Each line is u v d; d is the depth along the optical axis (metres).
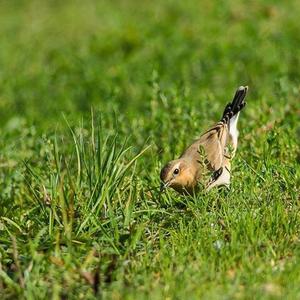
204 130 24.80
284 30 42.25
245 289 15.04
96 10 58.66
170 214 18.77
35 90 40.62
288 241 17.19
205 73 36.88
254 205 18.58
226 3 48.34
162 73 37.53
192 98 28.84
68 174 19.38
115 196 19.33
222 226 17.98
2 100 39.72
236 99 21.77
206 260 16.31
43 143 23.80
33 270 16.64
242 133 23.80
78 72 42.44
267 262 16.20
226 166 20.31
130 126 26.62
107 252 17.34
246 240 17.05
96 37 47.50
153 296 14.95
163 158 23.09
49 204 19.66
